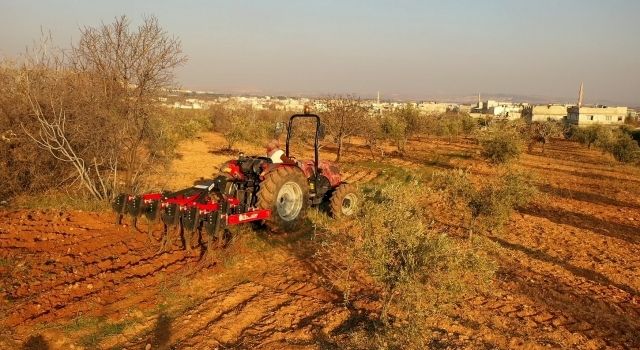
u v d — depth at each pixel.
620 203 15.21
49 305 5.30
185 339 4.98
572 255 8.74
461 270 4.94
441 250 4.68
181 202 6.92
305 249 7.96
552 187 17.52
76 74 8.68
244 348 4.77
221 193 7.54
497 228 8.24
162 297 5.83
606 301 6.59
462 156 25.66
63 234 7.55
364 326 5.18
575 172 22.62
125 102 8.65
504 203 8.11
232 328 5.20
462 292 4.87
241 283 6.52
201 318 5.41
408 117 25.89
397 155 25.70
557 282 7.20
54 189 9.61
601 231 11.00
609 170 24.55
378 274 4.94
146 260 6.81
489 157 17.28
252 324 5.36
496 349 4.96
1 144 8.83
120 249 7.14
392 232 5.05
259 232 8.55
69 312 5.19
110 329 5.01
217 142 27.17
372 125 22.83
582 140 38.50
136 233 7.82
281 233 8.66
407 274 4.71
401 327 4.97
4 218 8.04
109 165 9.69
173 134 17.00
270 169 8.41
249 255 7.52
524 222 11.19
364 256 5.36
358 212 5.66
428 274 4.70
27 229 7.58
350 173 18.42
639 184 19.80
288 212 8.80
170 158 14.87
